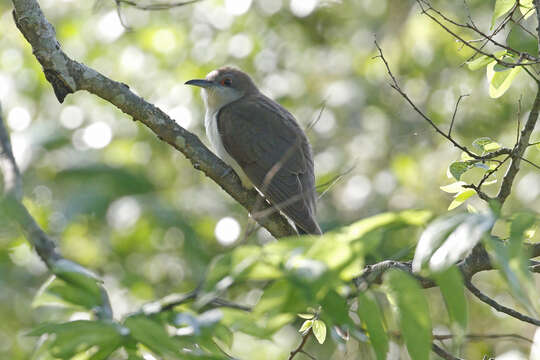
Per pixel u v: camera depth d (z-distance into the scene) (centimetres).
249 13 1550
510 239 343
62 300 420
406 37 1447
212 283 372
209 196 1455
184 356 397
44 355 423
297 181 974
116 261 1403
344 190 1430
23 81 1515
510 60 713
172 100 1462
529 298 329
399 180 1388
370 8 1612
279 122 1030
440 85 1416
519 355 948
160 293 1380
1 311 1284
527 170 1245
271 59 1554
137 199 1362
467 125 1371
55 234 1316
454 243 343
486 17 1356
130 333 388
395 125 1464
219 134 1031
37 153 1415
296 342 1242
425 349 367
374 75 1480
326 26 1658
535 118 646
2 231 500
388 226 370
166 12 1545
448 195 1318
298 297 380
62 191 1384
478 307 1261
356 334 421
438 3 1434
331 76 1567
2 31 1535
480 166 661
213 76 1102
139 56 1509
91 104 1529
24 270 1309
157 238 1405
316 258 368
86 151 1445
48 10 1561
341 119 1499
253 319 398
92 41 1517
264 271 374
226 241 1288
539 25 670
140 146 1497
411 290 374
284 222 933
